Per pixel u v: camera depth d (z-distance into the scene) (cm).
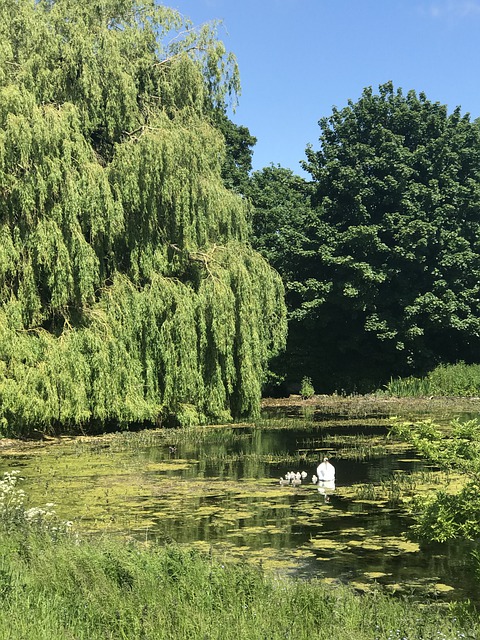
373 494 1563
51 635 680
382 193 4562
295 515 1388
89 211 2375
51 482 1702
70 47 2578
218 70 3203
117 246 2656
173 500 1514
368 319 4406
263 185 5266
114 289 2530
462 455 974
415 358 4594
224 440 2462
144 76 2919
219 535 1248
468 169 4709
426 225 4241
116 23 2986
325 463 1695
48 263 2312
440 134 4678
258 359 2862
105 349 2427
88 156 2452
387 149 4522
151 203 2577
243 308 2772
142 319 2553
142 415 2512
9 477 1459
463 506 967
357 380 4656
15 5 2677
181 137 2655
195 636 704
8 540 999
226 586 854
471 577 1033
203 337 2683
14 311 2311
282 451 2205
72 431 2598
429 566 1086
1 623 693
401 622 783
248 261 2898
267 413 3456
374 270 4319
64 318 2469
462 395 4209
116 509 1428
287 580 955
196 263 2778
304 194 5153
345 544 1197
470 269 4431
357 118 4781
